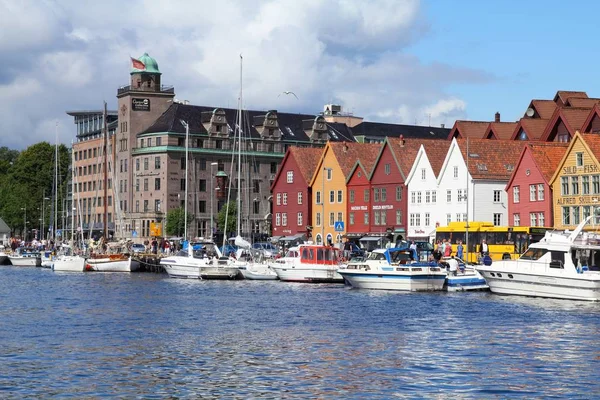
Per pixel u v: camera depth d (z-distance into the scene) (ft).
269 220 645.51
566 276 242.17
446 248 300.61
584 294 239.91
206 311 226.17
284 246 464.65
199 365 150.10
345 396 129.29
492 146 403.95
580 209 349.82
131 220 654.53
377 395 129.70
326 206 480.64
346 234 458.91
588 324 195.72
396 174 437.17
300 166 498.28
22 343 171.94
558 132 394.32
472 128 448.65
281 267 331.57
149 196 644.69
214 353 161.07
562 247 245.45
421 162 422.00
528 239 324.80
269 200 615.57
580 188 350.02
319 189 486.38
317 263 325.83
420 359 155.02
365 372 144.46
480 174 391.86
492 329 189.06
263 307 234.79
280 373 143.84
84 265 432.66
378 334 183.11
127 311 227.81
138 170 655.76
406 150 442.91
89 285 327.88
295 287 304.50
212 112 647.15
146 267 424.46
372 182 450.71
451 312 218.59
